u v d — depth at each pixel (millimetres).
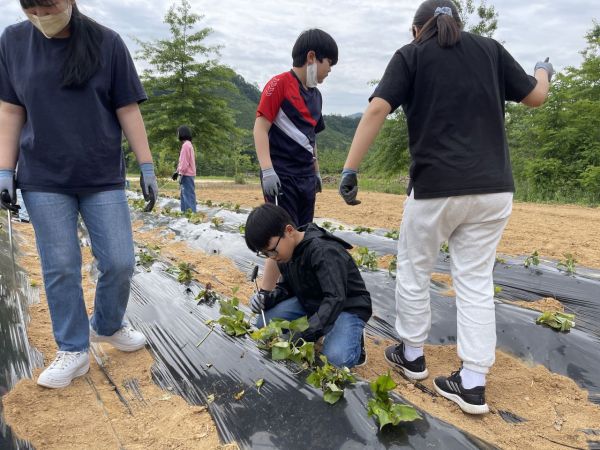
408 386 3055
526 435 2623
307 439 2293
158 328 3592
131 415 2645
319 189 4098
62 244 2668
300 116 3598
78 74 2473
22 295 4133
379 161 24266
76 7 2486
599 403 2963
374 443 2238
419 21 2750
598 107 20016
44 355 3186
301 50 3465
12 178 2615
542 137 21641
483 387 2725
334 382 2551
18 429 2398
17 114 2637
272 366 2863
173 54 23359
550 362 3396
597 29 23094
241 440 2379
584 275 5328
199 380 2898
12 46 2504
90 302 4254
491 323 2699
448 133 2576
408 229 2836
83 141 2598
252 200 14953
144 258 5422
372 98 2664
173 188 20766
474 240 2688
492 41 2680
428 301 2994
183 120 23016
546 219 10453
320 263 2975
